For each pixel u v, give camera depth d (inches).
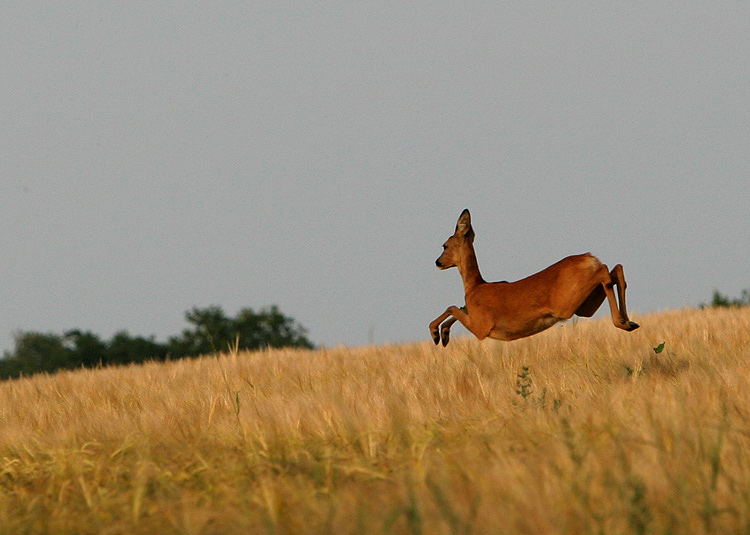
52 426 1380.4
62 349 7421.3
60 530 775.1
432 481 765.9
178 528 725.3
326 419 1165.1
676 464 738.8
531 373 1571.1
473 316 1590.8
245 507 743.1
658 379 1304.1
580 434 892.0
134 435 1186.0
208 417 1320.1
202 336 7022.6
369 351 2393.0
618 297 1402.6
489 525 631.8
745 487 679.1
